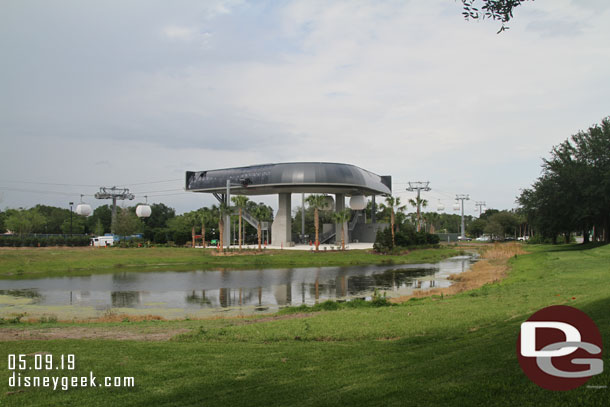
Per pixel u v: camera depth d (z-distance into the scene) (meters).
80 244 97.25
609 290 20.88
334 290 38.41
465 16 10.66
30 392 10.16
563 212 65.62
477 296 25.08
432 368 10.05
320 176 88.50
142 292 37.50
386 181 117.69
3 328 19.56
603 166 63.00
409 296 33.06
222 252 75.75
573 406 6.65
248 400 9.16
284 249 84.69
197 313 27.72
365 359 12.13
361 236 109.38
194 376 11.15
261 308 29.61
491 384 8.07
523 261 52.88
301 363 12.02
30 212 112.25
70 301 32.88
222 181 99.06
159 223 152.00
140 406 9.30
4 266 56.69
